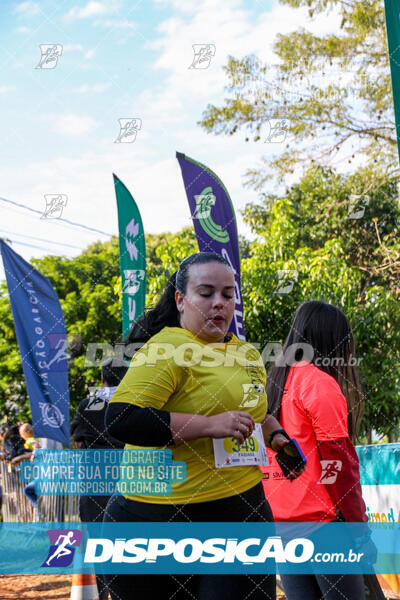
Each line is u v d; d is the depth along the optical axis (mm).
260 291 7645
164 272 8047
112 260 15438
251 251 8406
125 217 5180
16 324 6773
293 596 2193
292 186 9648
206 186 3656
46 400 6711
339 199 9672
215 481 1744
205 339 1800
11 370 14539
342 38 8867
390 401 7441
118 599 1771
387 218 9586
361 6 8570
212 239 3594
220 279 1791
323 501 2109
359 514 2082
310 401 2102
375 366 7488
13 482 6980
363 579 2113
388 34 2906
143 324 2020
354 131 9156
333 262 7770
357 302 8102
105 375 3254
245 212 9734
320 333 2277
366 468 3707
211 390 1755
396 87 2871
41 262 14859
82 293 14156
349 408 2314
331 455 2080
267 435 2045
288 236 8094
